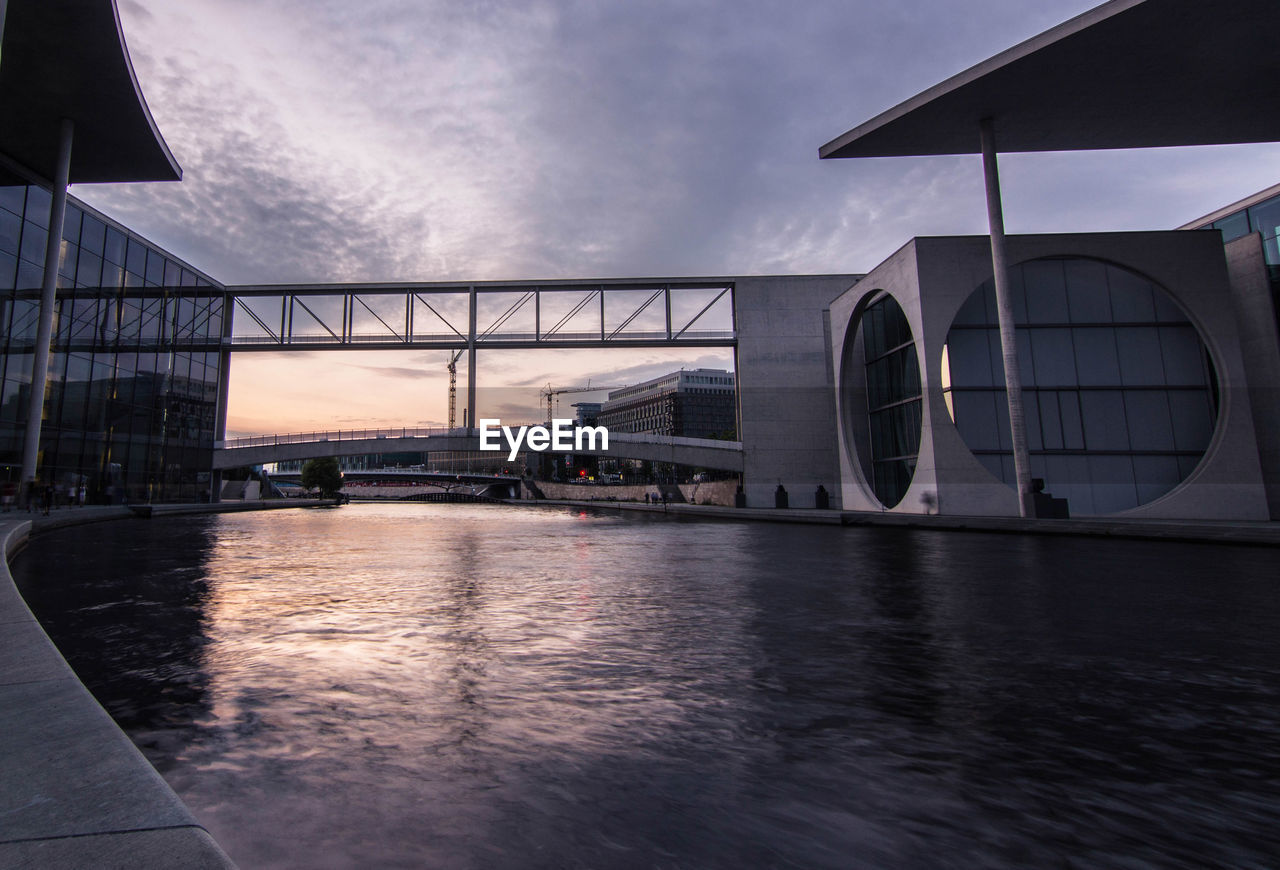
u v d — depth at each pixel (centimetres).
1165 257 2720
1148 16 1933
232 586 977
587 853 241
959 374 2786
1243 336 2756
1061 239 2772
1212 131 2602
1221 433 2606
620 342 4678
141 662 531
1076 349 2781
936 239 2822
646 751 349
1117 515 2622
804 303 4697
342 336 4644
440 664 531
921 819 273
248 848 242
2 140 2683
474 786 303
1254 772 323
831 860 237
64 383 3034
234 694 446
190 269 4094
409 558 1469
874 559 1415
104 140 2755
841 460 3750
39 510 2509
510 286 4725
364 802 284
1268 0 1870
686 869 230
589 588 977
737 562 1368
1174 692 455
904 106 2473
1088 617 730
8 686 315
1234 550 1548
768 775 319
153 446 3772
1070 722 396
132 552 1480
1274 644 599
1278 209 2684
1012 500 2677
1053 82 2262
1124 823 270
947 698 443
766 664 532
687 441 4806
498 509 7381
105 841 174
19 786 208
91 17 2119
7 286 2694
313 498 10688
